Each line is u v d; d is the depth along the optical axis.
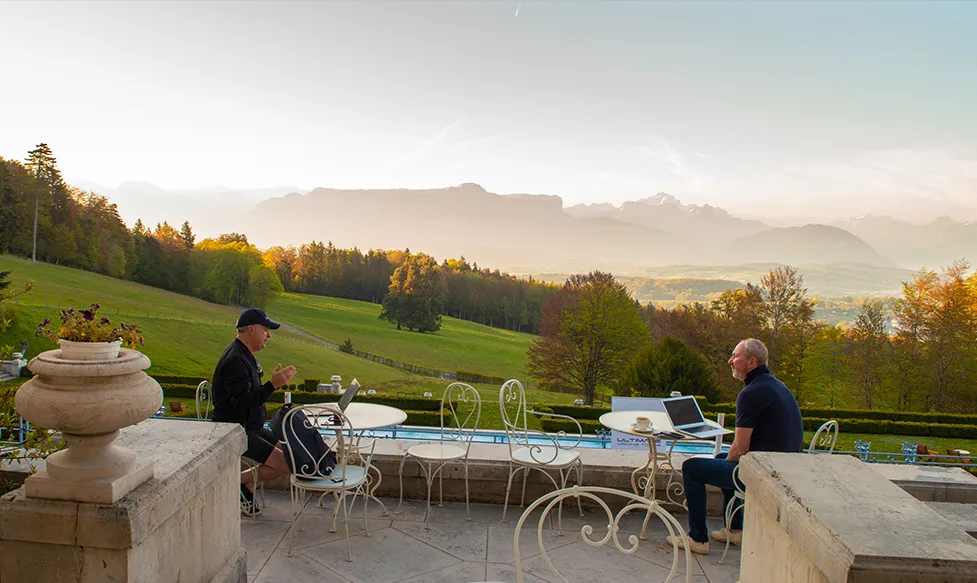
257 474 4.95
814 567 2.45
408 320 92.56
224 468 3.42
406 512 5.28
